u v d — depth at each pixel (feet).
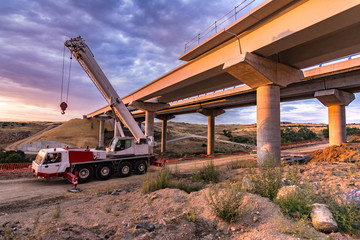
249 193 20.59
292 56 56.39
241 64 51.24
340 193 18.56
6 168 59.57
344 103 83.30
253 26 49.24
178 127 393.91
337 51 50.60
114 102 56.39
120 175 49.01
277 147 55.57
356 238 12.99
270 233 14.11
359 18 34.86
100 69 56.29
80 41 53.06
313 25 37.50
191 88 97.50
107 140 207.21
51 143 160.56
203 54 65.36
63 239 15.96
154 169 57.77
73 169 43.14
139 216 20.77
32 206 28.86
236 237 14.80
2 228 19.95
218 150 166.20
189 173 51.34
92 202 28.99
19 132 222.69
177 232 15.44
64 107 50.47
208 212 19.15
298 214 15.31
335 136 85.35
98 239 16.31
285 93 94.32
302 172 33.37
